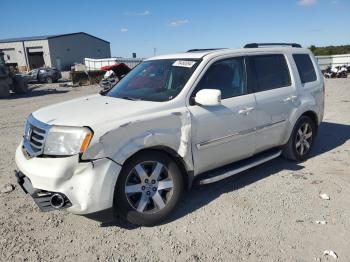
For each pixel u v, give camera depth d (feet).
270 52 16.88
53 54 201.67
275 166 18.03
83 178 10.84
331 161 18.71
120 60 132.98
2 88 68.80
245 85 15.28
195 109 13.16
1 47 208.64
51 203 10.95
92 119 11.39
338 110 33.65
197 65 13.94
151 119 11.96
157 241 11.44
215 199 14.30
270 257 10.45
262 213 13.05
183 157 12.82
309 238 11.38
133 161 11.80
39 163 11.14
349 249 10.76
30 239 11.69
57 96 68.28
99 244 11.34
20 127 31.55
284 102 16.70
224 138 14.14
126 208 11.83
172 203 12.66
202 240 11.42
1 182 16.57
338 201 13.93
